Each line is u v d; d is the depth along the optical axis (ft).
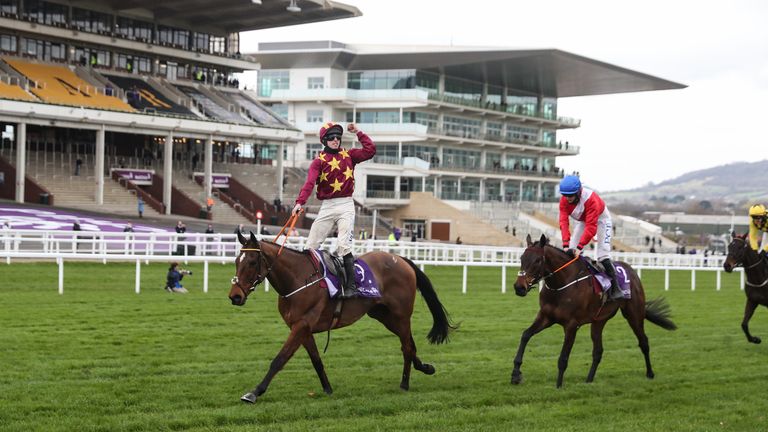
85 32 179.11
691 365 39.86
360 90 242.78
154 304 56.59
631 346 45.34
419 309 59.16
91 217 133.08
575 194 34.45
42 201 146.72
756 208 45.88
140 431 25.62
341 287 30.81
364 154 32.71
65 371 33.96
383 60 241.96
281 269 29.91
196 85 205.36
